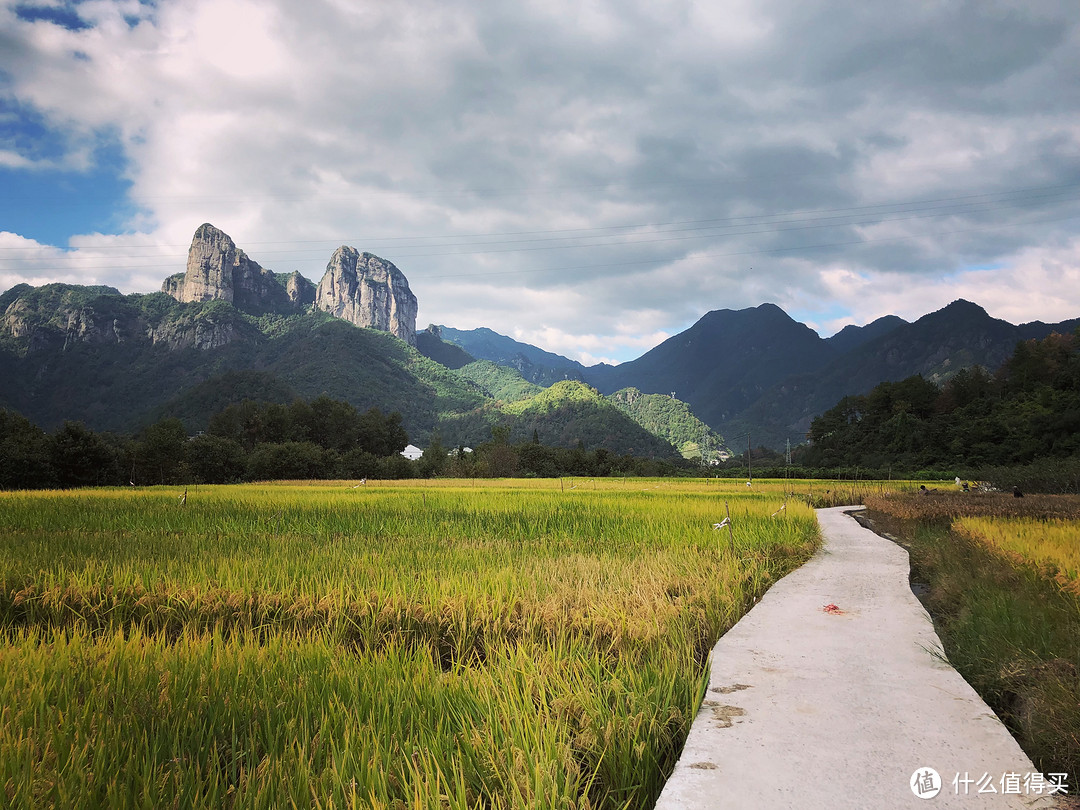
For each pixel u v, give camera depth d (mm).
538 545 12758
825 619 7324
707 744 3891
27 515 19094
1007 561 10180
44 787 3393
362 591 7812
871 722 4238
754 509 19906
